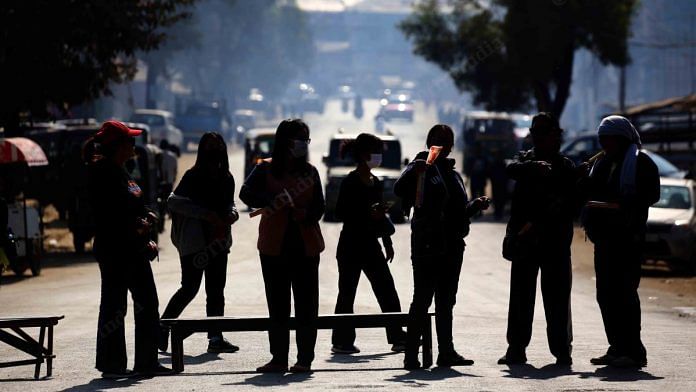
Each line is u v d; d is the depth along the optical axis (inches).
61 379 868.6
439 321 900.0
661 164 3184.1
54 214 3314.5
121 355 860.0
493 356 975.0
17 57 2514.8
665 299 1772.9
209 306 1004.6
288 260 874.8
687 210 2222.0
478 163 3604.8
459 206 887.1
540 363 922.1
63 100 2620.6
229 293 1662.2
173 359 888.9
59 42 2544.3
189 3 2738.7
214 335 1023.0
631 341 888.3
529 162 887.7
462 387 776.9
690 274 2167.8
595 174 902.4
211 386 800.3
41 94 2573.8
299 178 872.3
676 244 2133.4
